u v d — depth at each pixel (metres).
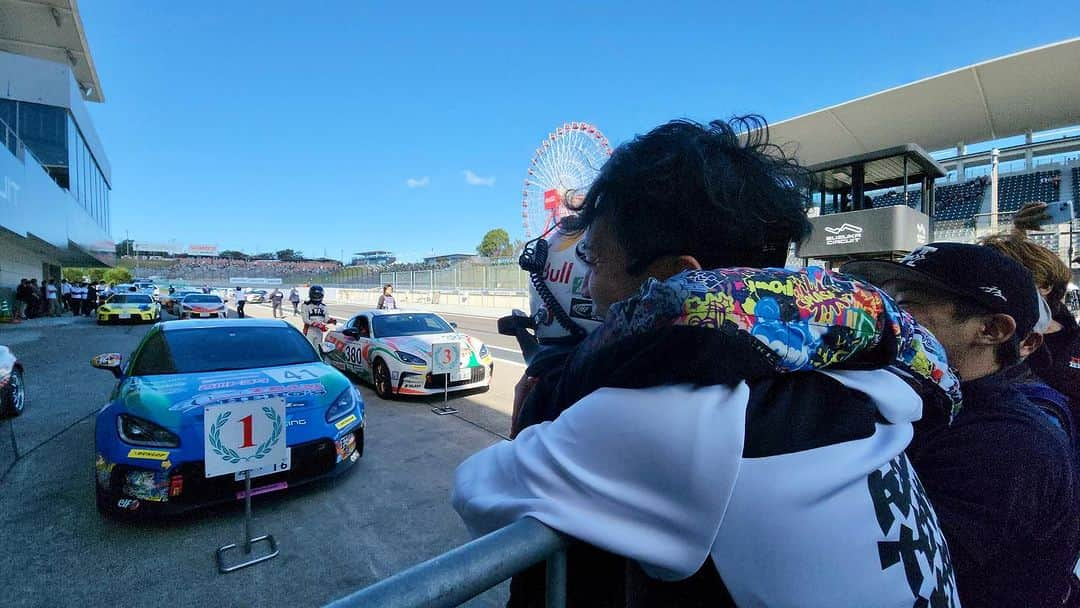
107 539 3.16
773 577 0.53
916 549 0.60
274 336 4.84
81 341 13.76
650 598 0.62
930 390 0.75
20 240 16.38
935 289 1.21
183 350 4.34
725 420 0.54
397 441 5.16
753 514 0.53
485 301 29.27
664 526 0.55
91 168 28.30
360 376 7.82
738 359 0.55
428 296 34.81
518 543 0.59
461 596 0.58
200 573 2.86
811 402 0.59
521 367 10.04
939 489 0.95
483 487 0.73
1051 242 10.02
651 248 0.74
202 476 3.24
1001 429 0.97
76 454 4.69
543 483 0.63
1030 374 1.39
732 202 0.69
